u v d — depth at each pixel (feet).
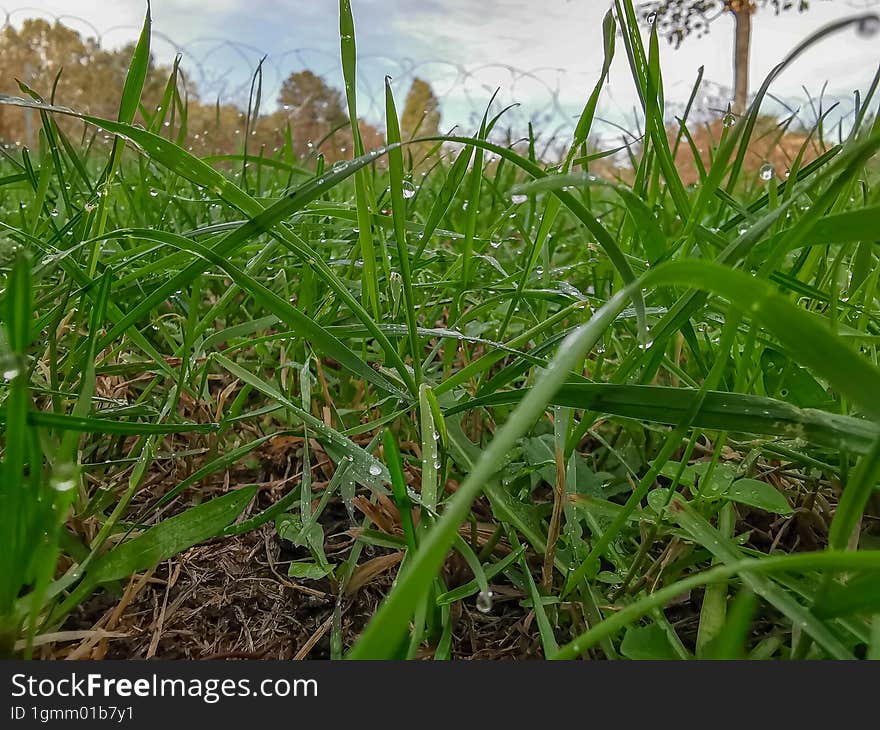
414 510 0.57
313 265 0.56
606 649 0.43
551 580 0.51
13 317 0.33
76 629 0.49
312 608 0.53
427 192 1.63
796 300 0.58
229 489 0.67
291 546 0.60
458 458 0.59
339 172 0.48
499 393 0.52
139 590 0.53
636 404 0.46
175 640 0.50
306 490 0.53
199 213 1.20
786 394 0.65
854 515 0.33
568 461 0.57
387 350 0.56
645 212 0.54
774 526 0.61
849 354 0.26
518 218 1.07
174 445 0.72
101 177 0.85
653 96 0.59
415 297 0.87
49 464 0.49
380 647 0.23
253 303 0.94
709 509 0.53
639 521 0.54
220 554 0.59
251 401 0.80
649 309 0.62
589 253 1.06
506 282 0.82
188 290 0.88
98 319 0.50
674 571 0.50
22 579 0.39
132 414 0.60
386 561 0.52
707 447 0.68
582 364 0.63
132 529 0.52
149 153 0.49
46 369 0.67
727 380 0.67
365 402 0.74
